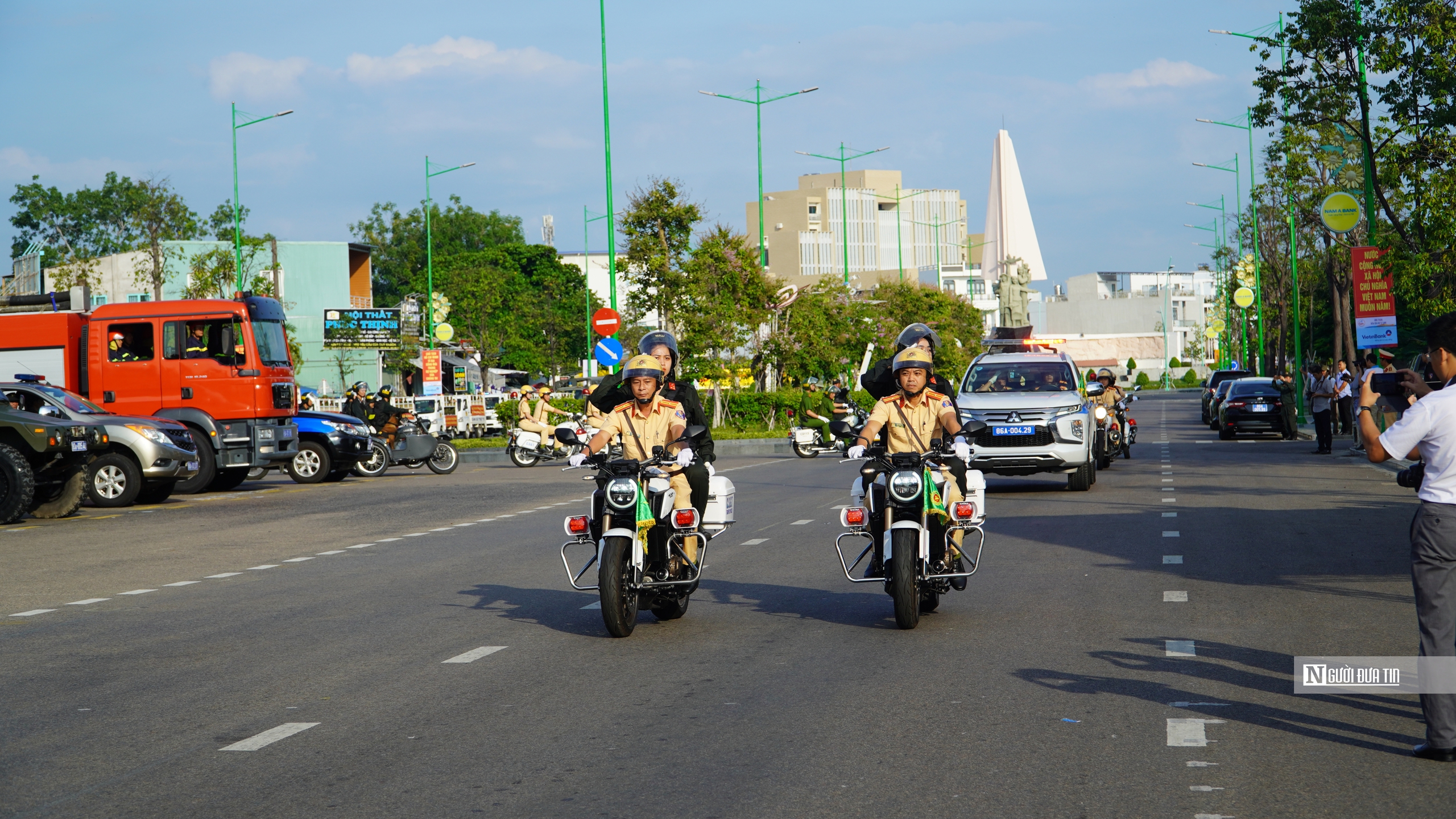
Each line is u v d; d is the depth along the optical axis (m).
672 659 8.45
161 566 14.09
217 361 25.33
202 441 25.05
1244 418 37.12
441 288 81.19
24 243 86.06
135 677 8.23
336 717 7.03
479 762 6.08
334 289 73.75
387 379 68.56
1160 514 16.64
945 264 153.38
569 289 102.69
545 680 7.86
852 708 7.00
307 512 20.47
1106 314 164.25
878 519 9.60
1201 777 5.61
